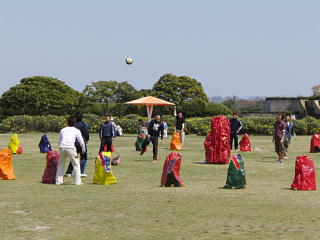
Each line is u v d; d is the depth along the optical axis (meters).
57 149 29.12
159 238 8.38
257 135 49.00
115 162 19.88
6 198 12.15
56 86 86.56
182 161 21.94
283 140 21.50
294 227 9.20
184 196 12.56
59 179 14.59
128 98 96.31
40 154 25.23
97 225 9.33
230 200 12.00
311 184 13.77
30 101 82.50
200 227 9.18
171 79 89.12
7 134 49.09
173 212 10.52
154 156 21.52
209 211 10.62
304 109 72.88
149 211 10.61
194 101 87.88
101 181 14.67
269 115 76.38
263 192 13.29
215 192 13.25
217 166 19.92
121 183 14.95
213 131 21.00
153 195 12.70
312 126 49.16
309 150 29.00
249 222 9.60
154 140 21.48
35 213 10.38
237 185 13.89
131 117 55.12
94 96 92.19
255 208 10.98
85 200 11.91
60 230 8.93
